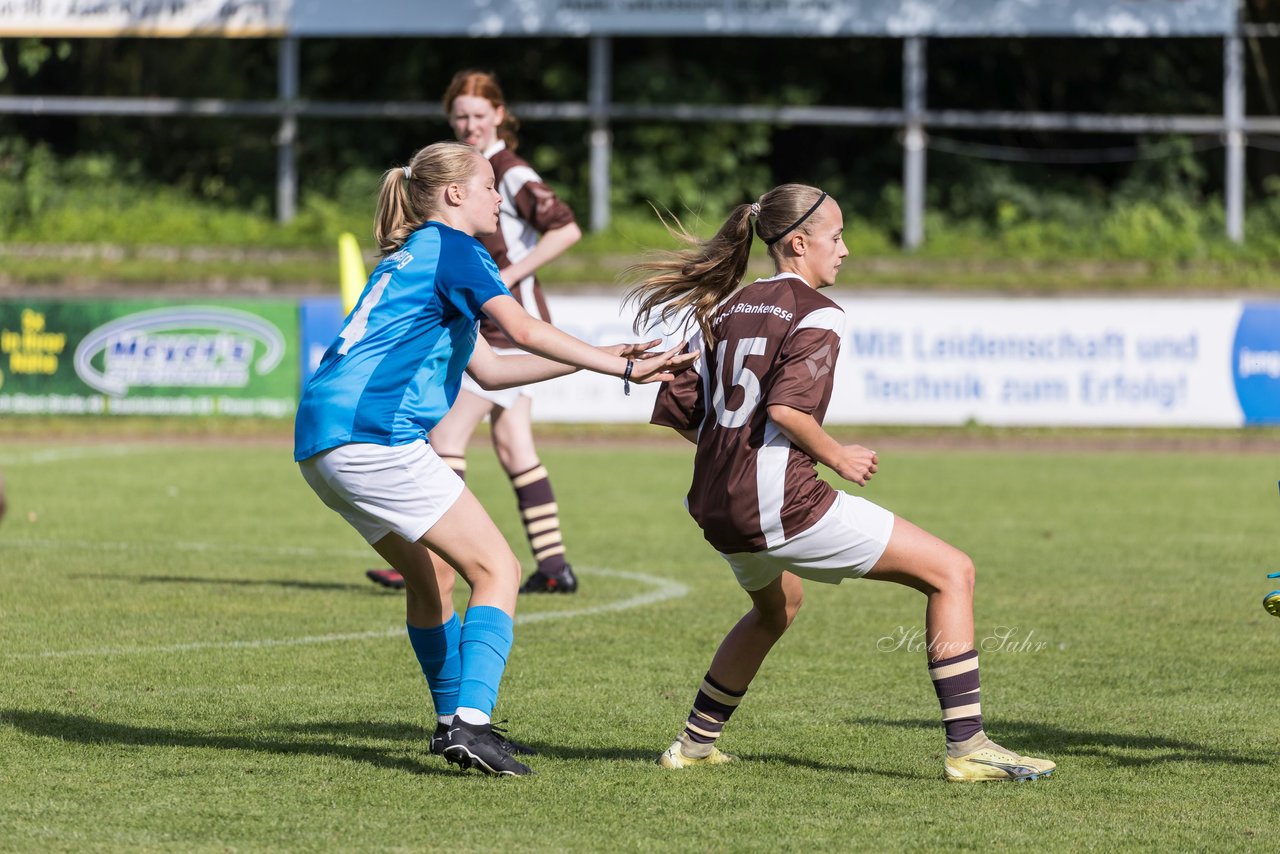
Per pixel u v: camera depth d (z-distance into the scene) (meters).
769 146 116.12
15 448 64.56
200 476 54.50
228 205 112.94
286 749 18.83
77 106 106.69
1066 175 115.75
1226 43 101.88
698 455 17.45
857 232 105.62
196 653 24.98
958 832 15.55
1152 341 69.31
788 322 16.98
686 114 103.56
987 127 117.19
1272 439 71.50
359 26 99.75
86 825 15.40
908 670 24.39
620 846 14.93
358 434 16.91
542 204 31.14
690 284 17.81
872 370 69.56
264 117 116.19
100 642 25.81
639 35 112.62
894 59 116.69
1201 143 111.94
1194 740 19.86
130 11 101.44
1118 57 116.19
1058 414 69.31
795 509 16.83
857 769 18.23
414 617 18.66
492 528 17.45
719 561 36.88
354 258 29.30
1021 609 30.19
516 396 31.92
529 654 25.42
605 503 48.66
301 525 42.56
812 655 25.64
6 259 97.94
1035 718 21.14
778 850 14.84
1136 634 27.62
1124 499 49.94
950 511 46.59
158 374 72.31
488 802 16.50
